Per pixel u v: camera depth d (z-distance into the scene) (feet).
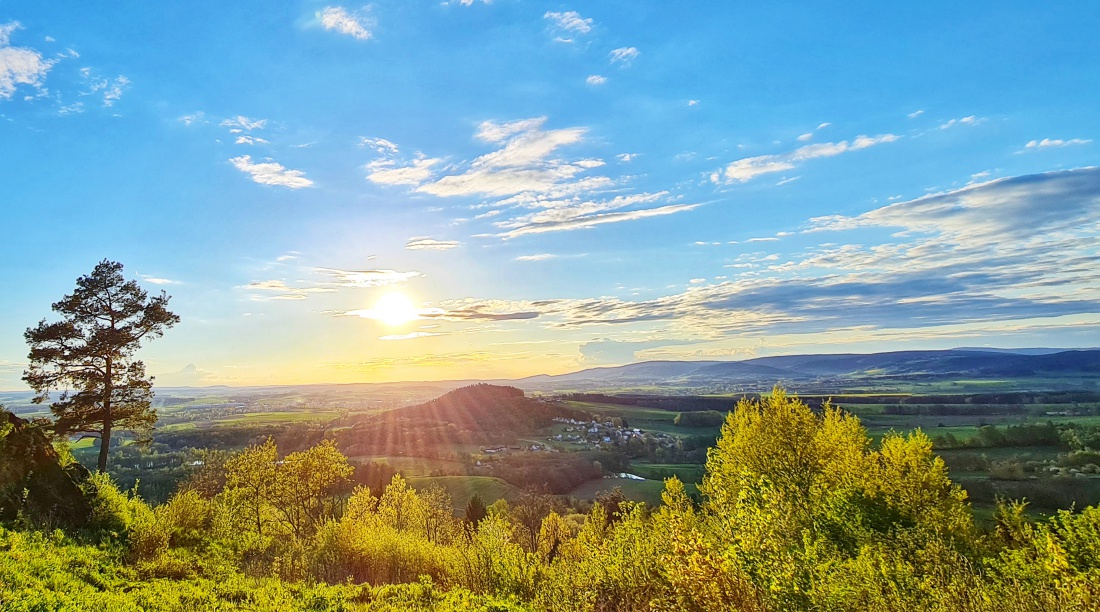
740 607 34.83
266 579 59.52
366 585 60.03
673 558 39.04
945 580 44.19
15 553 46.16
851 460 100.99
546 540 127.44
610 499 245.24
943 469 99.40
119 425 113.91
